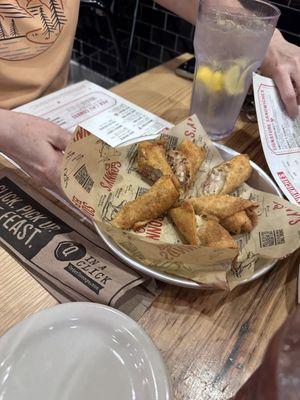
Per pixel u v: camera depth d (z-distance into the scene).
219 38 0.34
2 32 0.37
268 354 0.11
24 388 0.18
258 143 0.41
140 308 0.24
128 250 0.25
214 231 0.27
